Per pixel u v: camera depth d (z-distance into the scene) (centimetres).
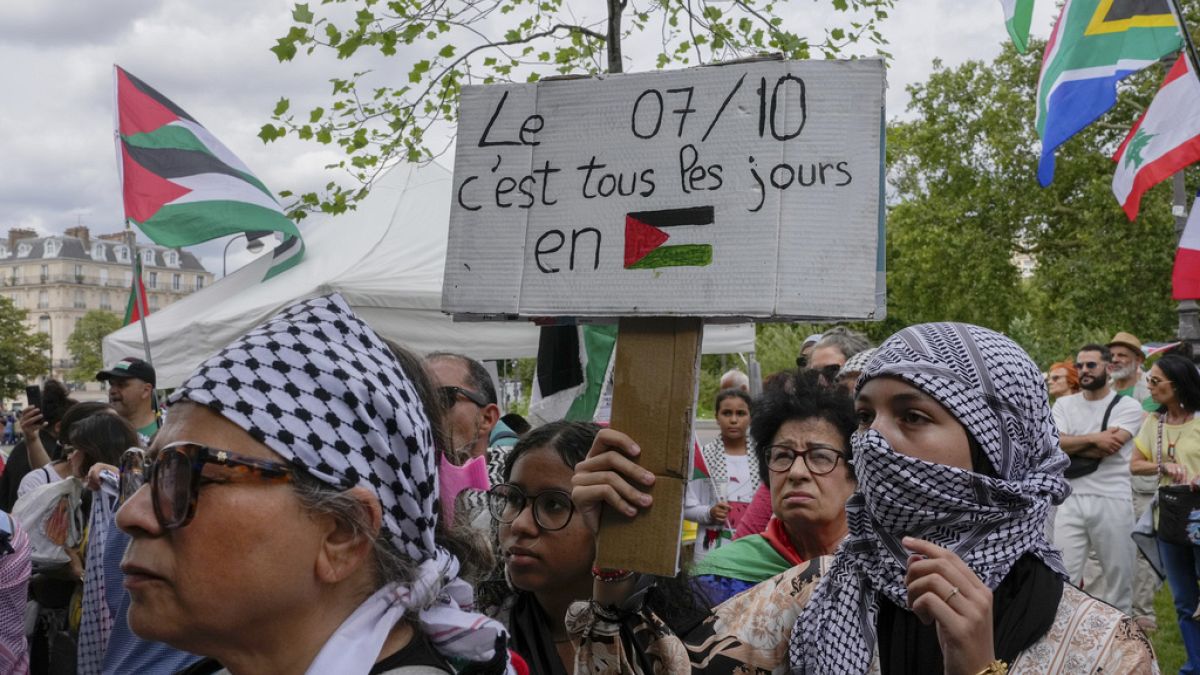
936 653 181
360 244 822
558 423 248
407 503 129
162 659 262
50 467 510
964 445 183
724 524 575
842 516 277
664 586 229
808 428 279
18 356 6388
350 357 127
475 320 193
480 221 191
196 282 13662
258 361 122
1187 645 610
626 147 183
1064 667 169
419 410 135
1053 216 2916
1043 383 192
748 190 173
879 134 169
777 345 2566
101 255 12888
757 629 205
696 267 174
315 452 120
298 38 479
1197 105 691
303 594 121
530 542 239
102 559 356
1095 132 2738
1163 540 616
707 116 178
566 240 184
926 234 2956
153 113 788
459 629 133
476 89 194
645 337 178
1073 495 698
